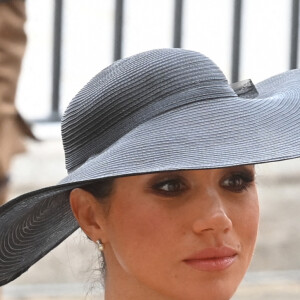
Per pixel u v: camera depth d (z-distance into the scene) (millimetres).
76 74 19141
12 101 11383
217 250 5641
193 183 5672
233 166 5438
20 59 11375
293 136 5637
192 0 19297
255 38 19453
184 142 5512
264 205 16859
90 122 5898
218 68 5930
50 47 18422
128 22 19328
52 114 18062
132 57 5957
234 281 5750
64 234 6898
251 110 5773
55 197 6305
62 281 13945
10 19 11102
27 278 14047
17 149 11680
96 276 6840
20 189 16547
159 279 5727
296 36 18375
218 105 5734
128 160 5449
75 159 6047
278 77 6969
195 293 5668
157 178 5688
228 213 5723
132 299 6016
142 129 5629
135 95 5746
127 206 5781
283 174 17531
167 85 5738
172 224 5664
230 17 18078
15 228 6445
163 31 19516
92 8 20438
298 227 16234
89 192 6004
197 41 19281
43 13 19531
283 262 14984
